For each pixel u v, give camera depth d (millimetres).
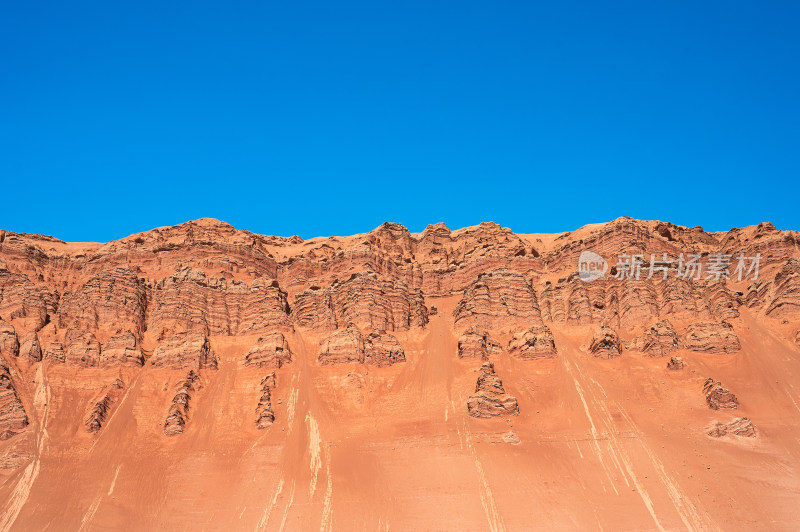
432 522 64375
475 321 99625
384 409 83500
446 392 84750
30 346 88438
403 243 134625
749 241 120312
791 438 73500
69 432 79688
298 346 95312
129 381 88062
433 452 73500
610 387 84250
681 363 85938
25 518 67438
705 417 77562
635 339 92375
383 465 72188
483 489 67812
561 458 72062
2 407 80562
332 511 66438
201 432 80375
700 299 98250
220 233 126312
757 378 83375
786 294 95125
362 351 92312
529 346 91562
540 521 63812
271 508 67562
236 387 87750
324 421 80750
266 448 76625
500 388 82875
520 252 121375
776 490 66500
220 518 67000
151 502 69688
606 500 66000
